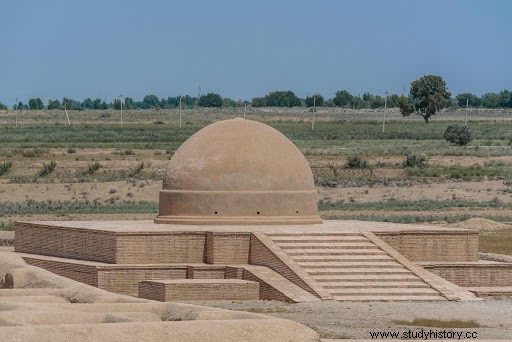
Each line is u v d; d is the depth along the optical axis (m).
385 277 50.78
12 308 38.72
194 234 53.72
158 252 53.44
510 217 93.00
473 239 55.38
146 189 111.38
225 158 56.97
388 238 54.50
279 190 56.84
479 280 54.00
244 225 56.19
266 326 35.72
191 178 56.97
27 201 106.38
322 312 44.69
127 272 52.34
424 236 54.84
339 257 52.16
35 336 33.03
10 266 52.66
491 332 40.34
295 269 50.31
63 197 109.25
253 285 49.66
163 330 34.47
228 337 34.72
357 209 99.31
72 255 56.38
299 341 35.44
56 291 44.34
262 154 57.22
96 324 34.53
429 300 48.69
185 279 51.25
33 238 59.44
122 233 52.97
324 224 58.38
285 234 53.62
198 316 37.84
